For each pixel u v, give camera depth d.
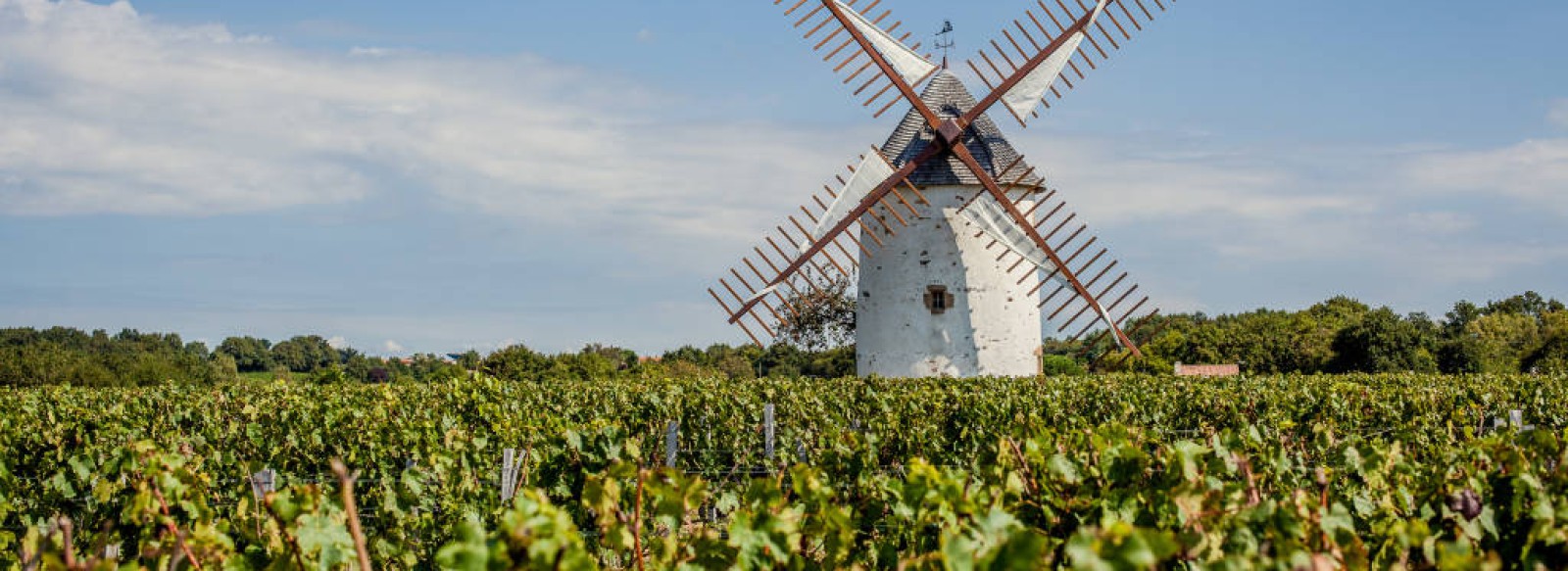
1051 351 58.62
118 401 20.25
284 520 5.90
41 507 9.95
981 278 26.98
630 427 17.34
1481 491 6.54
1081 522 6.22
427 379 33.38
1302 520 5.56
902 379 24.03
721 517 9.74
